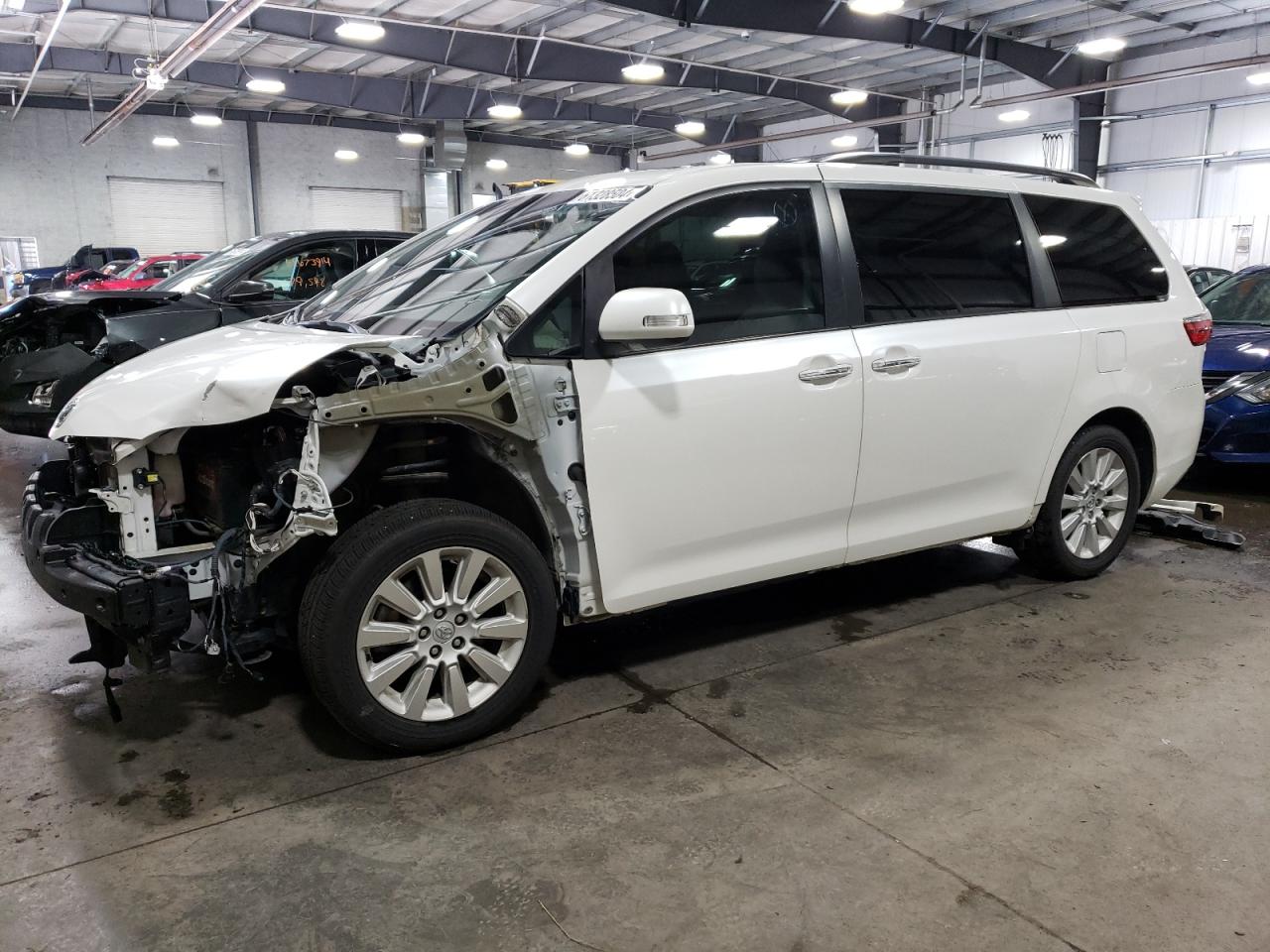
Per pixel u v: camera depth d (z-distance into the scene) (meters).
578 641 3.62
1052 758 2.71
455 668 2.75
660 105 23.16
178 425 2.51
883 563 4.55
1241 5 14.77
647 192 3.02
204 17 14.43
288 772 2.69
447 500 2.75
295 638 2.81
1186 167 18.05
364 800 2.53
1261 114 16.80
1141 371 4.09
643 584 2.99
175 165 24.94
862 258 3.34
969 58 16.91
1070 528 4.09
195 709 3.10
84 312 6.17
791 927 2.02
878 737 2.84
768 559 3.22
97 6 13.80
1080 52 16.19
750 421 3.04
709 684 3.22
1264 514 5.53
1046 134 19.72
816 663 3.38
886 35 14.81
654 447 2.89
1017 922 2.02
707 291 3.04
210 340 3.18
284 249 6.69
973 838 2.32
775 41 16.33
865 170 3.45
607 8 14.29
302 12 14.70
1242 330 6.37
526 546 2.81
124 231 24.70
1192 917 2.03
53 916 2.07
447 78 20.45
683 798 2.51
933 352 3.41
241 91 20.39
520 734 2.88
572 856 2.27
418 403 2.57
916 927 2.01
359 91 20.19
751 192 3.17
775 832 2.36
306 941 1.99
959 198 3.63
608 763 2.70
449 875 2.21
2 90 22.28
